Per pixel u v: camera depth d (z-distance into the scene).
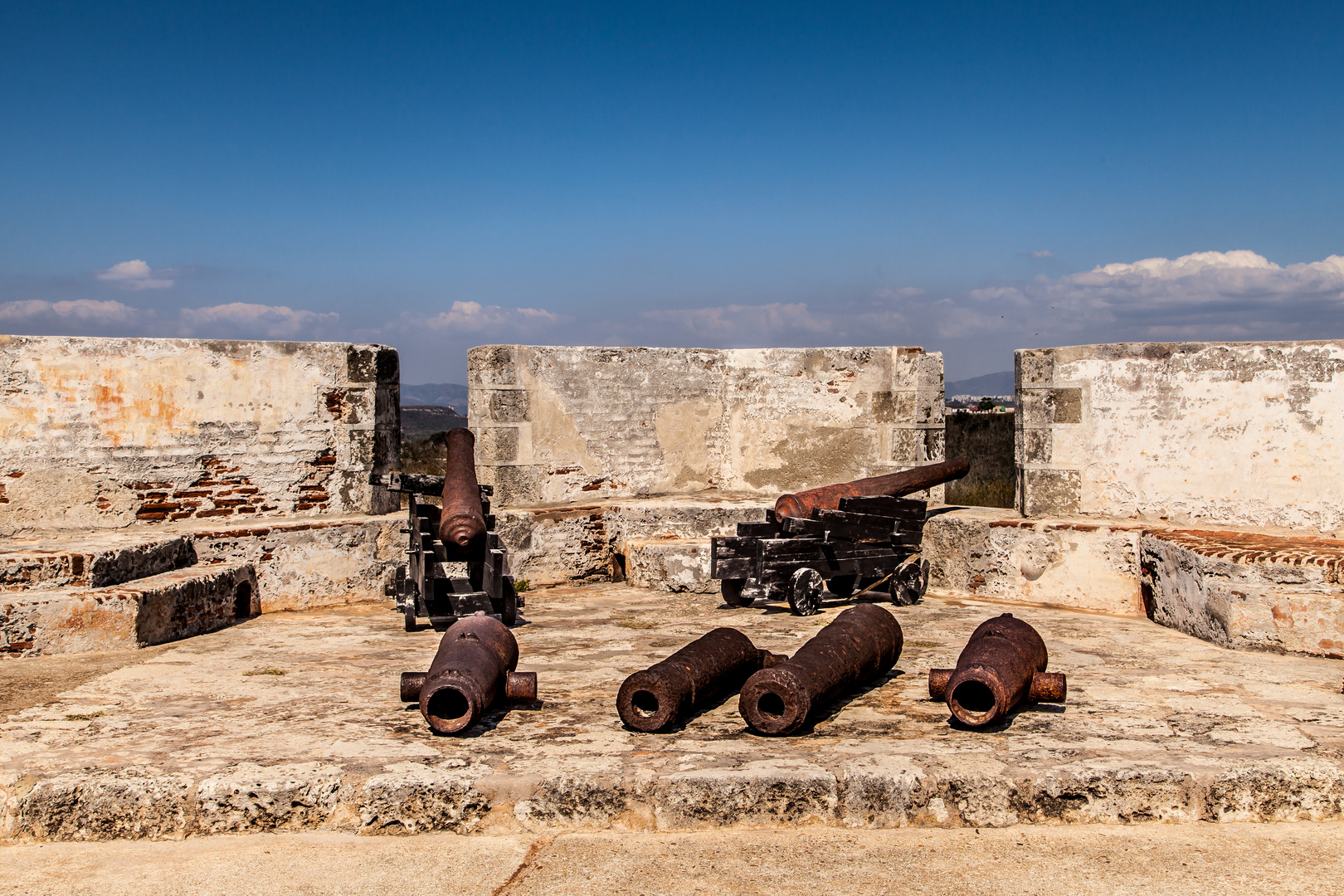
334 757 3.86
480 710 4.20
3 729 4.29
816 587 7.27
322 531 7.76
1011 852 3.39
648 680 4.21
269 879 3.21
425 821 3.59
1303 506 7.19
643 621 7.05
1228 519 7.45
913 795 3.62
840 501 7.63
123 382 7.30
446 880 3.20
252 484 7.82
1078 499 7.95
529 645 6.20
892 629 5.18
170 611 6.32
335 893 3.11
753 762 3.79
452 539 6.64
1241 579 6.07
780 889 3.11
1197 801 3.67
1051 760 3.80
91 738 4.16
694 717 4.51
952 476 8.50
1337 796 3.68
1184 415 7.57
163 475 7.45
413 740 4.12
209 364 7.61
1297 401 7.20
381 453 8.39
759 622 6.99
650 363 9.59
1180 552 6.61
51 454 7.10
